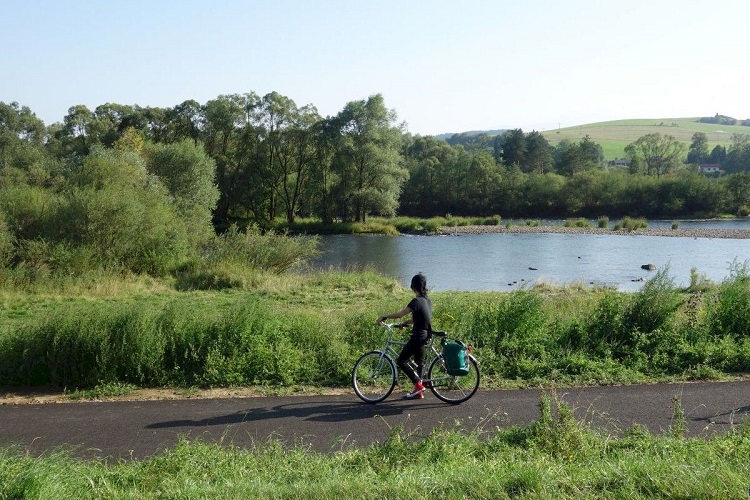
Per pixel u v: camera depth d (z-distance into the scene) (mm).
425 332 8812
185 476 5734
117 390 9461
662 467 5188
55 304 18172
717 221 77875
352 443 7121
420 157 111938
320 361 10273
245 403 8883
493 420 7977
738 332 11562
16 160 49781
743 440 6086
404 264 38781
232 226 27859
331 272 25984
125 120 70250
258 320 10859
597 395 8938
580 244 51719
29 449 7145
